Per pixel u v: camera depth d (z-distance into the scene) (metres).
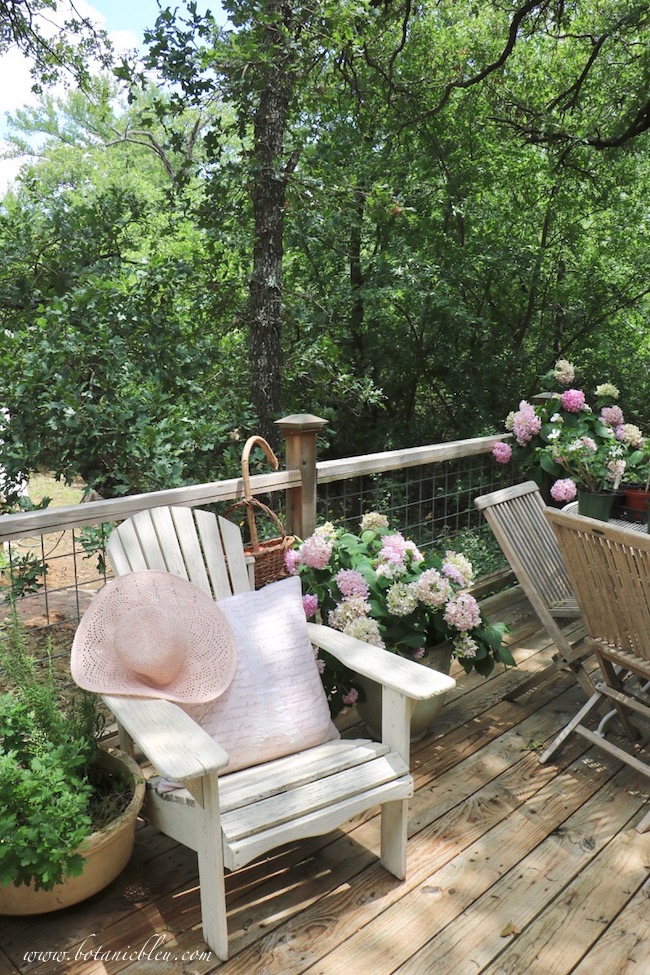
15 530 2.33
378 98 8.75
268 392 6.43
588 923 2.08
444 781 2.74
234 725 2.24
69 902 2.04
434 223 9.28
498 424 9.59
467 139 9.03
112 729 2.74
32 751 2.12
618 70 8.66
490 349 9.67
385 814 2.25
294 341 7.73
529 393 9.69
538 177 9.03
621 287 9.30
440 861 2.33
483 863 2.32
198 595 2.46
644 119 8.14
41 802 1.94
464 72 8.81
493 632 3.04
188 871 2.30
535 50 9.02
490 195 9.38
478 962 1.95
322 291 8.80
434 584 2.85
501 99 9.12
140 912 2.13
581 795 2.66
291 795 2.02
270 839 1.90
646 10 7.58
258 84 5.59
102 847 2.02
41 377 4.74
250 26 5.40
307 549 2.93
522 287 9.42
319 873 2.28
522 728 3.11
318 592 2.97
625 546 2.38
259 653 2.39
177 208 6.71
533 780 2.75
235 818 1.92
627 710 2.95
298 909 2.13
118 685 2.18
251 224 6.83
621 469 3.66
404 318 9.34
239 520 5.53
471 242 9.19
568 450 3.80
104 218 6.39
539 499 3.50
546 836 2.44
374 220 6.82
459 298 8.81
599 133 8.73
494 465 4.84
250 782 2.07
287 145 7.25
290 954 1.97
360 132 8.72
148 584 2.43
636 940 2.02
